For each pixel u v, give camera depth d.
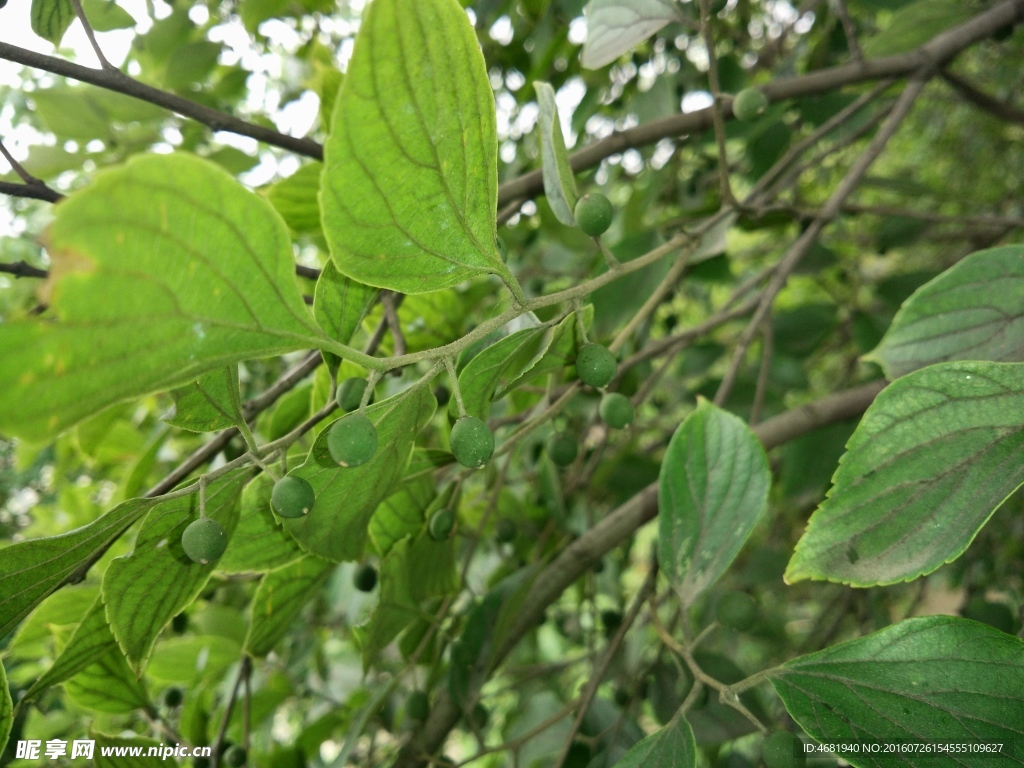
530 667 0.36
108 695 0.23
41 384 0.08
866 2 0.33
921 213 0.34
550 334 0.15
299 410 0.24
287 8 0.39
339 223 0.10
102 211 0.08
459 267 0.12
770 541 0.52
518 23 0.42
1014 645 0.12
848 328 0.49
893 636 0.13
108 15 0.31
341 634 0.45
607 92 0.47
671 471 0.18
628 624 0.22
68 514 0.43
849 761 0.12
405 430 0.14
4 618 0.13
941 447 0.12
